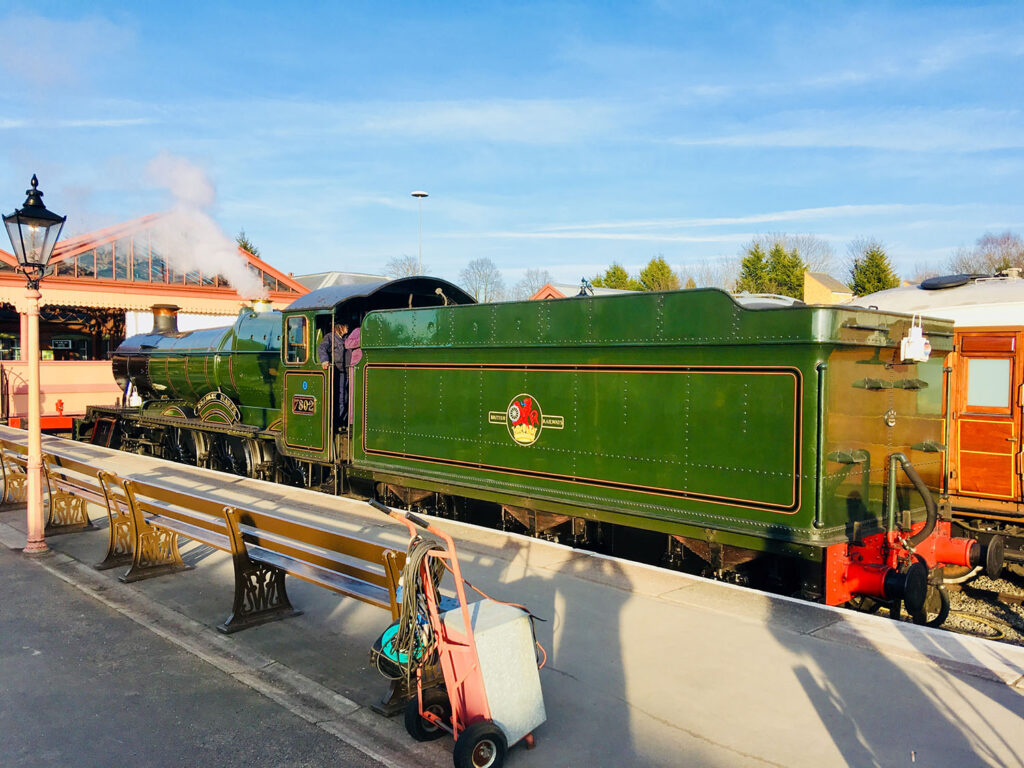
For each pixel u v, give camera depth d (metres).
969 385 8.59
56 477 8.52
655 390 6.65
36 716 4.19
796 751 3.61
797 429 5.68
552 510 7.53
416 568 3.76
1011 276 9.29
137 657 5.02
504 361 8.05
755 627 5.19
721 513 6.20
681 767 3.51
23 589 6.50
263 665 4.88
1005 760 3.49
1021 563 8.25
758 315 5.86
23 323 20.02
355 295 10.13
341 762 3.71
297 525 5.00
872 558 6.21
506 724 3.55
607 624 5.26
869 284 40.69
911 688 4.24
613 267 51.84
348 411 10.95
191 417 15.15
